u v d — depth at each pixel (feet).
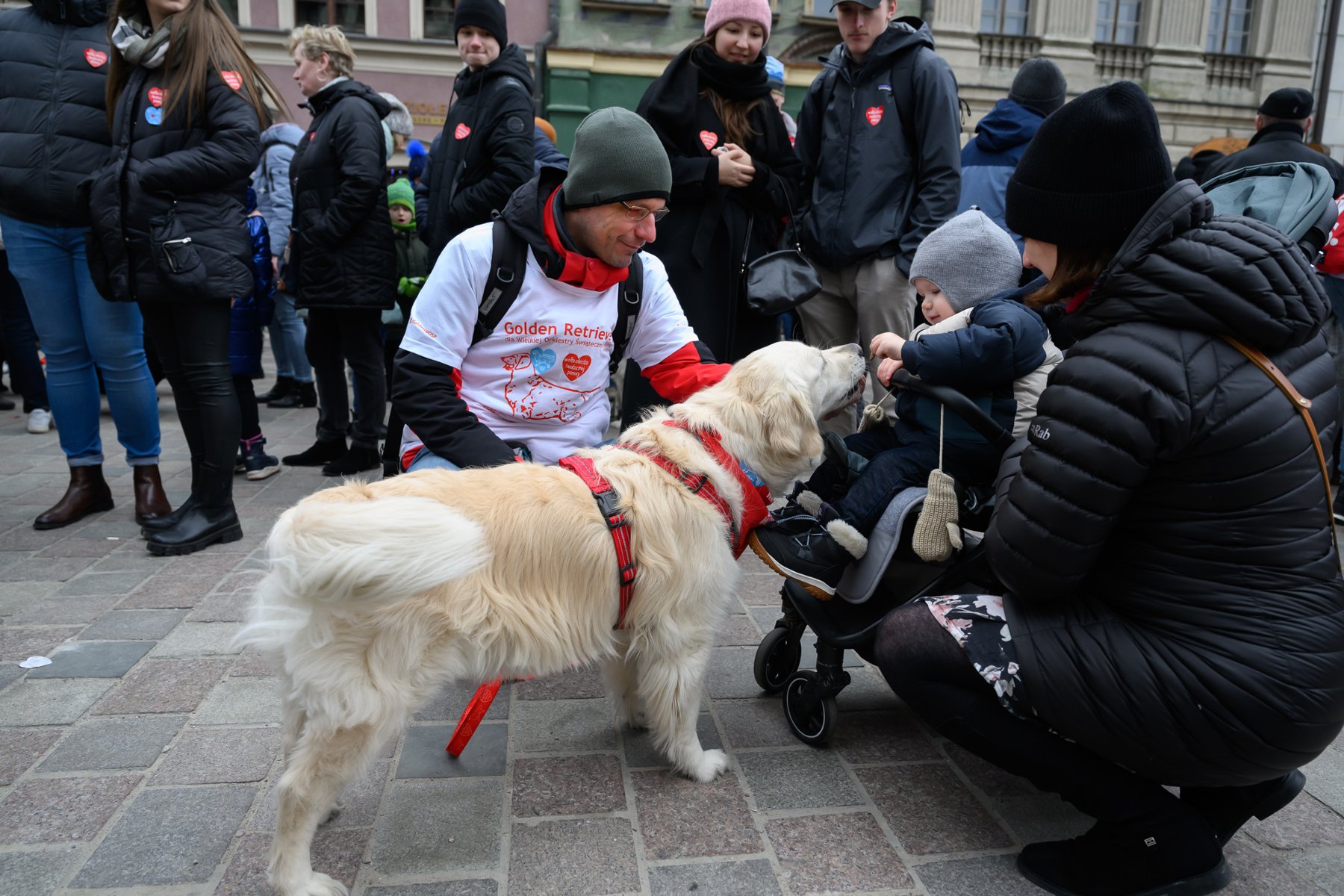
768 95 11.48
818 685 7.36
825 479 7.98
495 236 7.54
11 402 23.04
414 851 6.07
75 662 8.74
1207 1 44.55
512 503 6.10
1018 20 44.42
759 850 6.15
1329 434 5.11
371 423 16.16
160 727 7.56
